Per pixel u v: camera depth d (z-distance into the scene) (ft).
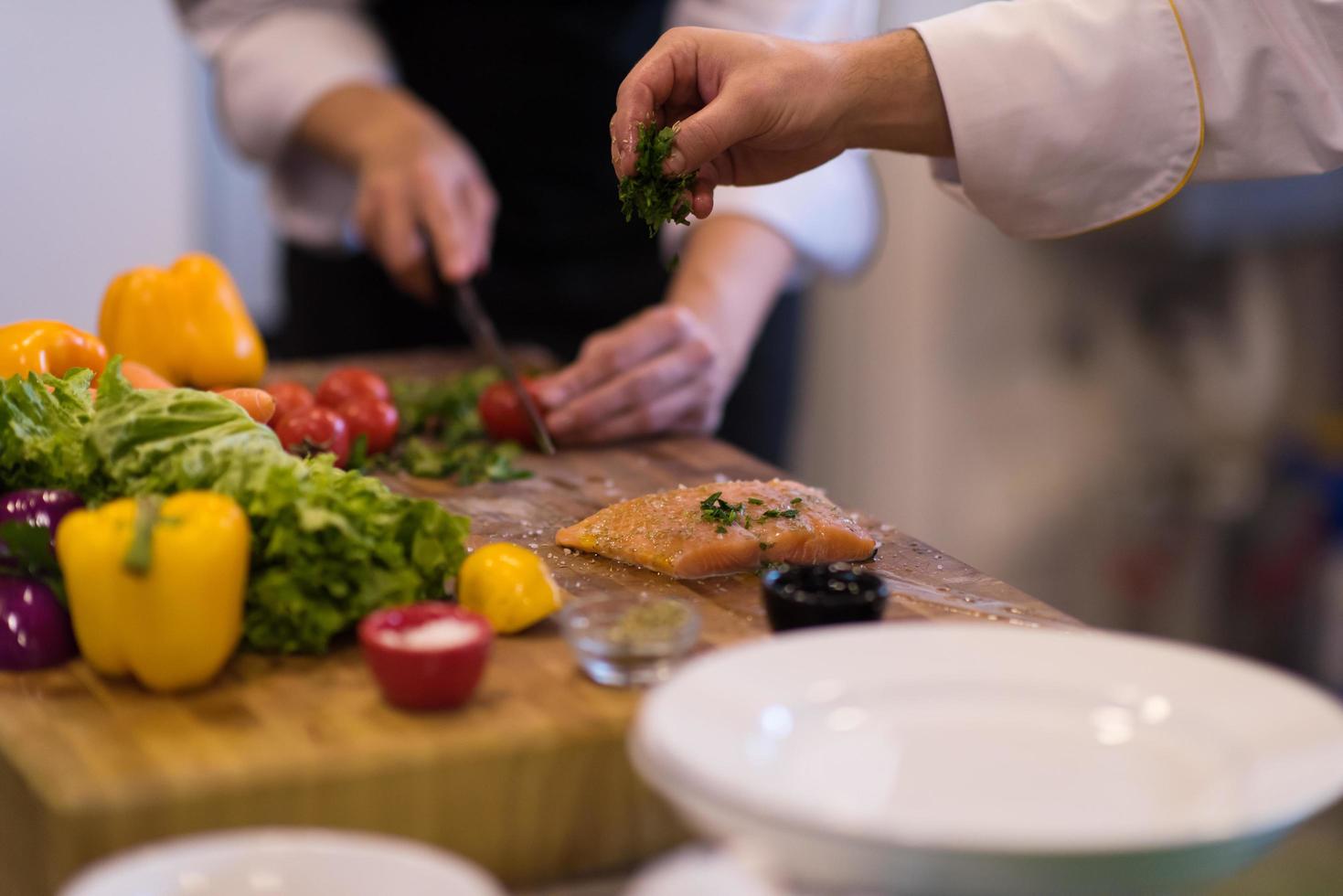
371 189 9.78
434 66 10.98
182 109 15.61
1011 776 3.78
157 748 4.20
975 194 6.88
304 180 11.39
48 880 3.99
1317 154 6.65
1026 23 6.63
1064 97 6.57
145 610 4.45
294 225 11.60
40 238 15.31
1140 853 3.22
